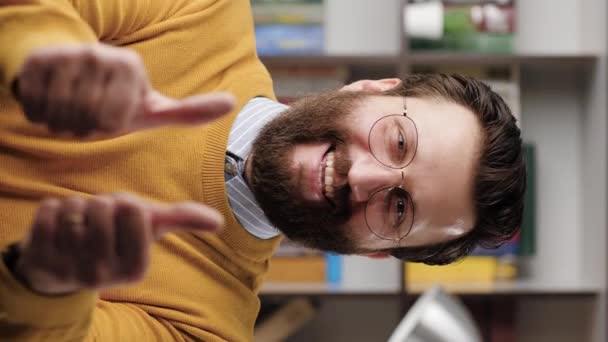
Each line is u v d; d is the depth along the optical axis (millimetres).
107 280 544
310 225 1217
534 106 2385
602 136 2229
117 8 1048
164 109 536
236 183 1166
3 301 631
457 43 2232
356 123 1226
